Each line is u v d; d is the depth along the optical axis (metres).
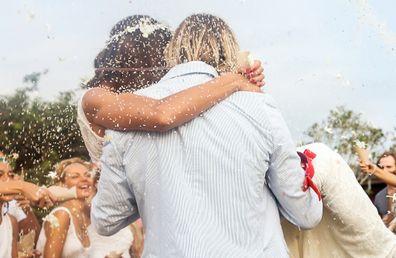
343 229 3.46
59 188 5.23
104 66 3.48
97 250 5.26
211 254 2.61
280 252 2.71
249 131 2.76
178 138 2.77
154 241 2.72
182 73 2.93
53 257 5.05
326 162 3.41
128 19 3.49
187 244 2.62
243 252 2.64
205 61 2.99
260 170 2.73
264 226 2.72
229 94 2.81
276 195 2.85
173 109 2.73
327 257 3.50
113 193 2.87
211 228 2.65
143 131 2.80
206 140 2.75
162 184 2.73
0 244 4.86
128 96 2.84
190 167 2.72
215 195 2.69
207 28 3.02
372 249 3.46
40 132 5.35
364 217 3.44
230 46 3.00
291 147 2.81
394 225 5.64
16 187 4.91
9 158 5.21
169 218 2.68
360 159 5.38
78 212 5.20
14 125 5.25
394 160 6.14
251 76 2.90
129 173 2.81
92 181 5.29
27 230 5.05
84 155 5.40
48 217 5.10
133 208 2.93
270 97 2.88
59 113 5.35
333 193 3.41
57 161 5.35
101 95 2.88
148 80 3.47
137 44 3.44
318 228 3.49
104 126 2.88
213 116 2.78
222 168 2.70
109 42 3.50
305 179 2.86
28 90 5.31
